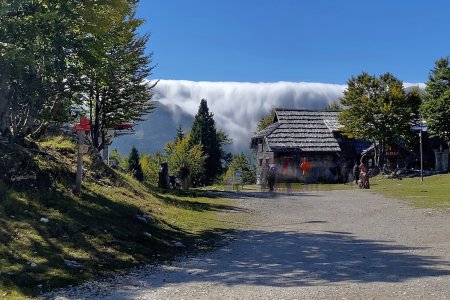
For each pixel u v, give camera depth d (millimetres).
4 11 12023
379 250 12344
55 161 17125
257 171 58656
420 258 11172
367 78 50531
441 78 52500
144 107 31625
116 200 16609
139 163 80312
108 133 35844
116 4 15367
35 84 13602
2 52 12422
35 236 11297
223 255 12305
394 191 31312
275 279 9352
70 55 14461
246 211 21844
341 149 55125
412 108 51000
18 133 15539
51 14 12742
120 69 27047
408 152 54281
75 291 8656
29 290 8570
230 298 7883
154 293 8422
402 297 7609
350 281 8930
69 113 17656
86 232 12453
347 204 24484
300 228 16922
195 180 66375
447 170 49062
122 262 11031
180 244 13578
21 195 13305
